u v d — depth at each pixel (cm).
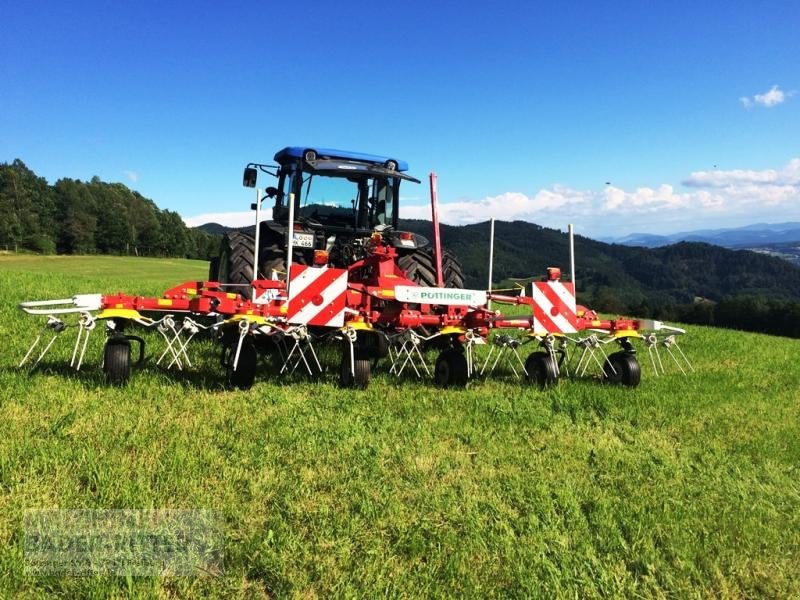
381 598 206
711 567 245
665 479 333
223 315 488
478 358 687
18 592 196
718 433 430
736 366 766
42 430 335
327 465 320
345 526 254
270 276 700
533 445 379
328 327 516
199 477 288
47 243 8131
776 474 353
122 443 324
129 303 444
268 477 294
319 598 206
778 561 256
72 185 9706
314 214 775
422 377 554
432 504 280
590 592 222
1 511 243
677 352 866
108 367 435
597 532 268
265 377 514
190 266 5709
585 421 446
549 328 534
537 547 248
